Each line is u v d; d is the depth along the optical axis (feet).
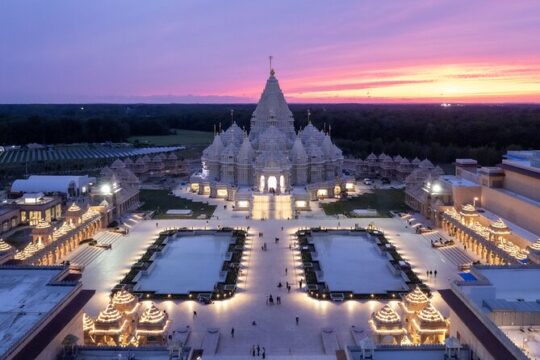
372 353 233.35
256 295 384.68
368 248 506.89
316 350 299.58
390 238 534.37
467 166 652.89
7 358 208.74
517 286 292.40
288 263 456.45
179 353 236.43
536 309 248.93
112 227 572.10
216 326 332.60
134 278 413.18
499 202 529.86
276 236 541.34
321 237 548.31
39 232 449.89
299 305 366.02
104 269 440.86
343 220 608.60
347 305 365.81
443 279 412.57
